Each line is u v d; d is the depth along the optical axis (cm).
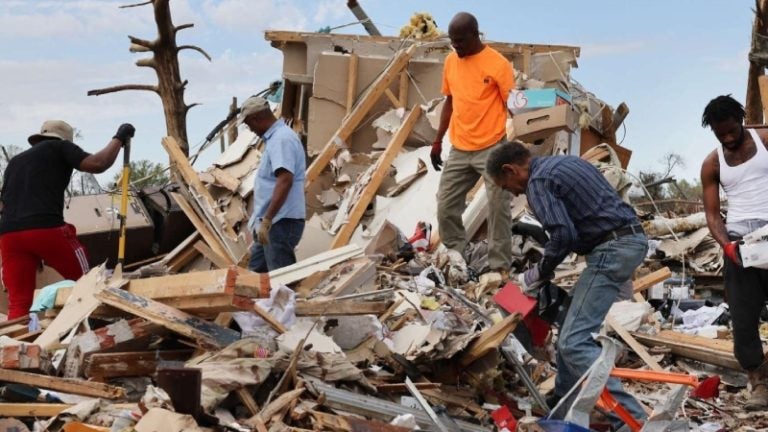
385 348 538
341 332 546
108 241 944
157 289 523
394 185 985
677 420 436
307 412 435
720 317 788
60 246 684
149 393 418
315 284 583
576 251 505
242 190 983
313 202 1015
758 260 550
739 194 589
